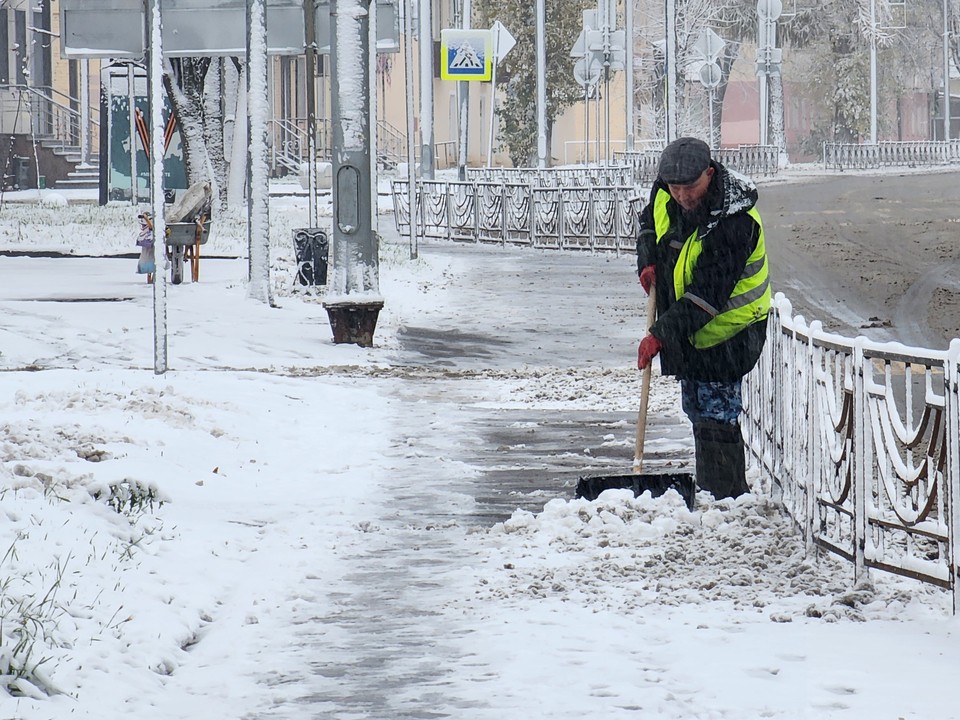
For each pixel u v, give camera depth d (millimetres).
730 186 21703
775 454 22297
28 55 153250
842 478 18469
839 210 107188
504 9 179875
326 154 172250
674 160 21234
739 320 21984
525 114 182000
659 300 22781
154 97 35906
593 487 22859
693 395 23016
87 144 151000
